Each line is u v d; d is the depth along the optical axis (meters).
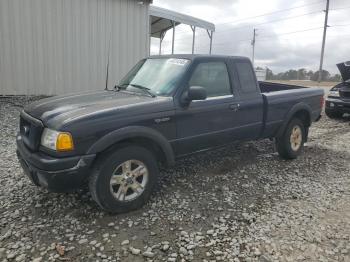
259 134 5.53
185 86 4.30
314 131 9.22
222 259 3.04
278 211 4.00
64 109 3.70
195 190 4.53
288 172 5.45
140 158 3.85
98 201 3.63
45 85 9.75
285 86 7.18
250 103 5.14
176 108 4.16
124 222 3.62
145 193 3.94
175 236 3.39
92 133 3.46
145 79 4.69
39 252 3.06
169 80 4.38
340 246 3.29
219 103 4.66
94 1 10.16
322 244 3.32
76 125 3.38
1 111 8.40
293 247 3.25
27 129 3.79
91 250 3.12
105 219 3.67
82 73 10.32
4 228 3.44
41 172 3.38
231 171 5.35
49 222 3.57
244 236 3.42
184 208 3.99
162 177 4.94
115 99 4.09
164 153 4.12
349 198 4.46
